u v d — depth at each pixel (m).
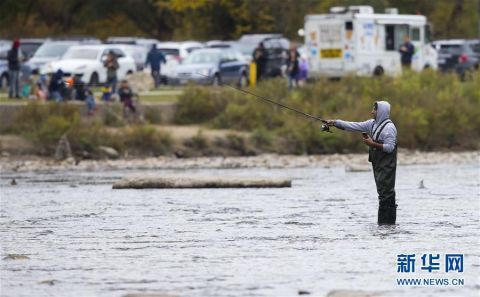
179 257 65.38
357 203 90.75
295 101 158.00
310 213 84.25
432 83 168.25
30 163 134.88
